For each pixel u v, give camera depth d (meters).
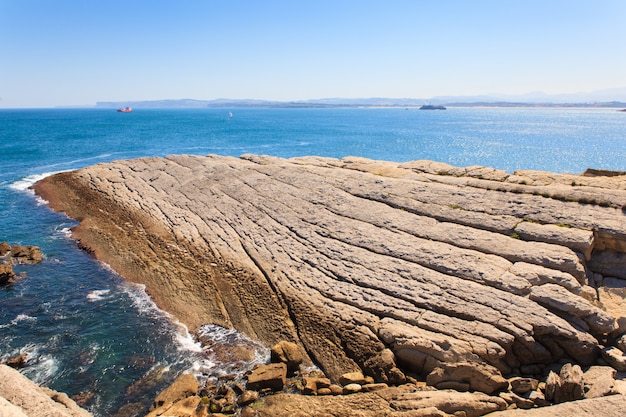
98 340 14.83
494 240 15.85
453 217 17.77
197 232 22.80
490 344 11.77
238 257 19.59
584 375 10.83
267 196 24.22
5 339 14.88
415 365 12.35
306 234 19.64
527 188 18.20
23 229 26.30
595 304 12.96
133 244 22.80
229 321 15.77
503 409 10.32
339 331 13.98
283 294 16.42
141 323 15.88
